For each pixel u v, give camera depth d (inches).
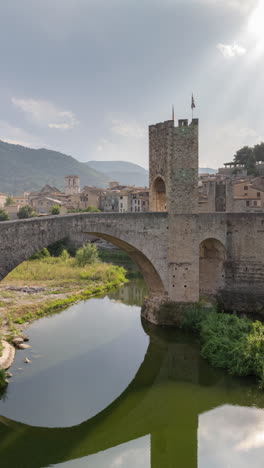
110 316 1525.6
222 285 1433.3
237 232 1405.0
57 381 951.6
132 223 1163.3
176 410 846.5
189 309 1229.1
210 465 673.6
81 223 1043.9
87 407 853.8
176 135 1201.4
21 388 910.4
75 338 1251.8
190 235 1223.5
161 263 1233.4
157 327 1242.0
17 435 754.2
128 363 1066.7
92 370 1018.7
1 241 841.5
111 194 4453.7
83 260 2632.9
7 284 2009.1
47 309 1581.0
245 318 1202.6
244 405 859.4
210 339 1082.1
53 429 774.5
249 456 693.3
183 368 1041.5
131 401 882.1
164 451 722.8
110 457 706.2
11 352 1088.2
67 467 671.8
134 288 2132.1
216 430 771.4
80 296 1844.2
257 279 1392.7
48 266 2527.1
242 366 952.3
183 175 1208.2
